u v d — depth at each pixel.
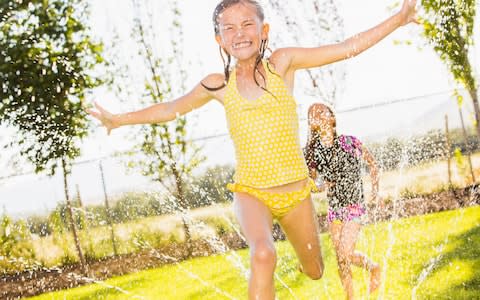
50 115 6.14
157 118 3.08
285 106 2.74
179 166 7.25
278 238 6.94
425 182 7.05
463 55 5.42
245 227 2.58
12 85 5.98
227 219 7.35
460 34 5.37
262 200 2.71
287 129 2.74
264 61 2.77
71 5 6.10
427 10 5.33
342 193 3.73
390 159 7.59
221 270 5.59
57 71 6.08
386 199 6.84
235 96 2.76
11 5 5.84
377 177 3.97
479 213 5.70
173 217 7.31
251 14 2.74
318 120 3.85
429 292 3.46
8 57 5.89
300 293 3.99
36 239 7.05
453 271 3.82
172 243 7.28
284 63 2.80
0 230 6.94
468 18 5.33
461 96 5.91
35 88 6.03
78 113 6.30
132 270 6.34
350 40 2.80
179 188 7.29
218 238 7.17
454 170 7.12
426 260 4.22
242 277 5.05
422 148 7.47
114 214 7.34
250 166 2.74
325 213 7.43
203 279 5.21
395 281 3.80
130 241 7.27
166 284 5.29
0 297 5.88
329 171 3.77
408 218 6.06
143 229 7.32
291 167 2.75
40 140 6.22
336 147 3.81
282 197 2.71
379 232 5.62
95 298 5.17
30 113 6.07
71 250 7.11
